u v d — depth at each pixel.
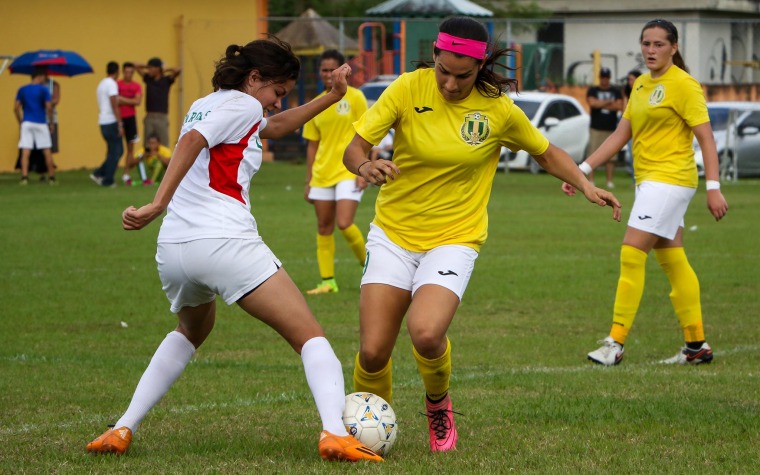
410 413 10.75
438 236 9.34
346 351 14.34
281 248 24.86
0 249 24.17
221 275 8.57
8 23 45.81
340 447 8.44
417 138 9.15
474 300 18.59
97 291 19.12
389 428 8.92
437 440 9.23
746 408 10.70
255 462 8.65
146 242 25.59
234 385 12.14
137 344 14.83
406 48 49.00
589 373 12.82
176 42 50.72
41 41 46.69
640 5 63.56
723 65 62.38
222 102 8.67
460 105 9.12
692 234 27.75
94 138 48.97
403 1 49.91
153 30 49.97
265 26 52.53
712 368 13.31
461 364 13.55
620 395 11.44
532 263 22.77
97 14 48.25
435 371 8.98
